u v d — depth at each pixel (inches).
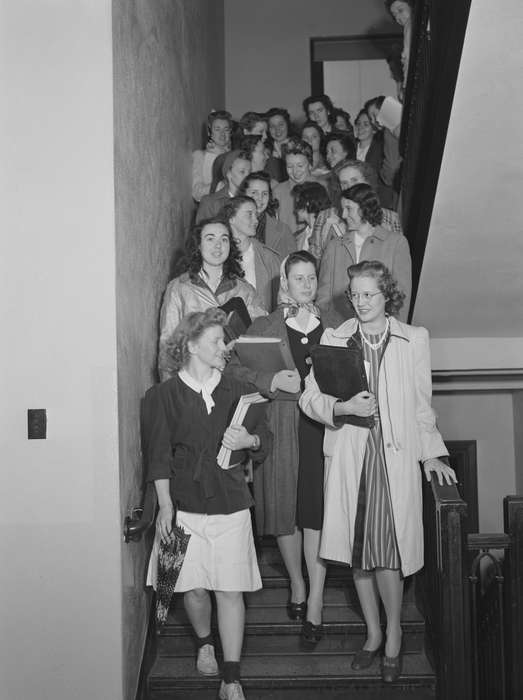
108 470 134.0
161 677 148.5
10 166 136.3
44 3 137.6
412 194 187.6
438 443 148.3
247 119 267.6
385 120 259.4
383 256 185.3
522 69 149.9
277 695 147.5
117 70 142.7
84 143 136.5
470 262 194.1
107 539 133.6
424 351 149.3
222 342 143.8
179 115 231.1
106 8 137.5
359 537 144.3
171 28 220.8
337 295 185.6
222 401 142.9
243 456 142.5
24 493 134.0
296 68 373.1
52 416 134.6
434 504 153.0
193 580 138.6
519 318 212.8
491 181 172.2
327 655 156.6
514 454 263.3
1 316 135.3
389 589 145.6
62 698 132.7
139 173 164.6
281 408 156.5
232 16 374.3
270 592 169.8
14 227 135.7
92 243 135.8
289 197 240.2
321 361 143.0
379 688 146.6
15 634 133.3
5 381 134.8
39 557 133.6
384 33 373.7
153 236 179.9
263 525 156.2
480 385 245.6
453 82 153.4
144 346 162.7
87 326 135.0
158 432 141.5
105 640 132.7
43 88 136.8
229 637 140.0
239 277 180.9
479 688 174.2
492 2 140.3
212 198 227.3
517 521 149.2
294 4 374.3
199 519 139.5
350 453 145.9
